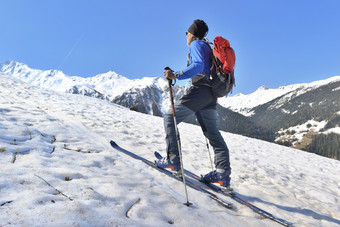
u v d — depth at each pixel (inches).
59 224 66.1
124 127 310.0
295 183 214.4
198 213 100.6
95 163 136.4
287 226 107.4
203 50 116.8
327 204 163.3
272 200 146.5
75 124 243.3
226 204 116.6
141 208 90.0
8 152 119.6
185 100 120.3
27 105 292.2
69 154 142.1
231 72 117.3
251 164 256.7
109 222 74.2
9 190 81.4
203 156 247.3
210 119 127.9
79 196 87.8
